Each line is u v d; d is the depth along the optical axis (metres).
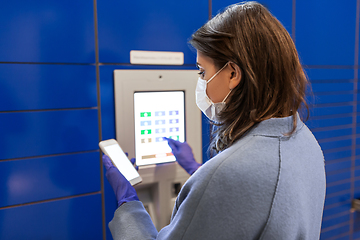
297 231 0.60
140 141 1.47
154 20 1.53
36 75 1.32
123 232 0.78
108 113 1.48
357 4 2.25
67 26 1.36
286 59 0.65
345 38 2.22
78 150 1.44
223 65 0.69
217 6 1.68
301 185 0.62
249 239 0.56
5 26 1.24
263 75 0.64
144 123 1.47
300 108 0.75
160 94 1.50
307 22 2.01
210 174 0.59
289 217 0.57
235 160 0.58
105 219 1.54
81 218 1.49
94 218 1.52
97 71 1.44
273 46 0.64
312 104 2.06
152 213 1.57
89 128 1.45
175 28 1.58
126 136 1.44
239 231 0.56
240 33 0.65
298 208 0.59
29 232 1.38
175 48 1.60
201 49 0.71
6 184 1.32
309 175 0.66
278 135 0.62
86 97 1.43
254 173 0.57
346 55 2.25
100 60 1.44
